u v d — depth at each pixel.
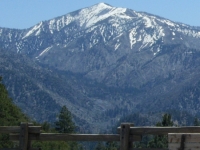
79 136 19.17
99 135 18.91
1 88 45.28
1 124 37.06
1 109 39.19
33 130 19.66
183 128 17.55
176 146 16.92
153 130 17.98
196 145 16.66
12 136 19.77
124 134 18.34
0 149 19.83
